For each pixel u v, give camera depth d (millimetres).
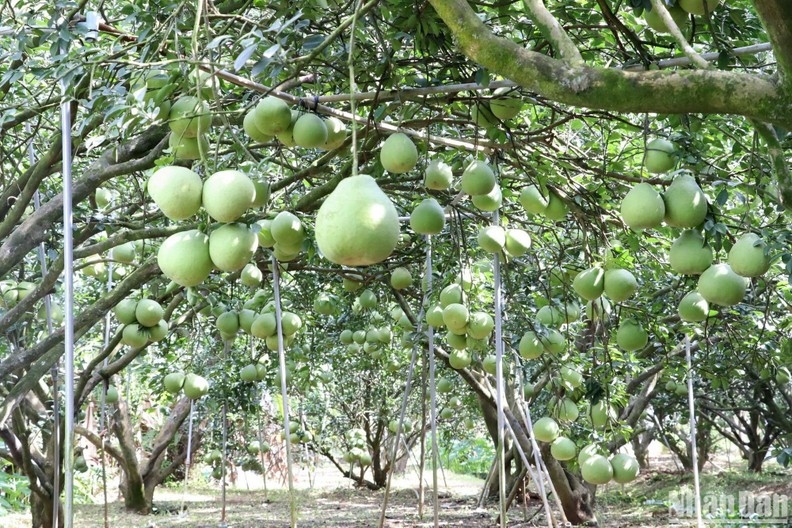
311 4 2941
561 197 3734
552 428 4746
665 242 4496
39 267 6008
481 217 4945
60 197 3881
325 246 1745
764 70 3494
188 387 6137
